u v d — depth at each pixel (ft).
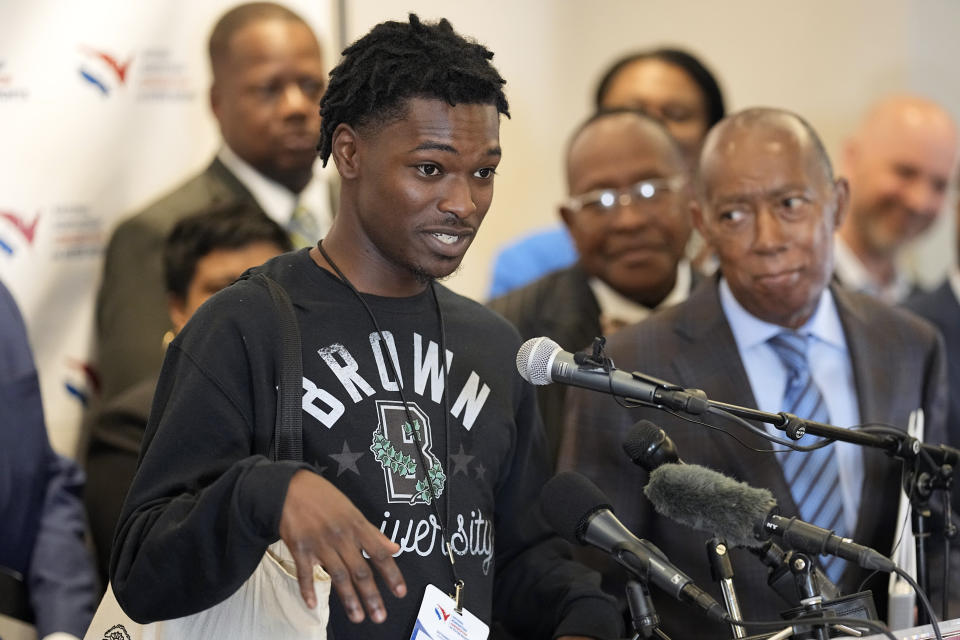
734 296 8.32
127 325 10.76
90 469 9.90
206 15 11.41
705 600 4.78
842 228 16.17
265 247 10.26
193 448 5.27
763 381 8.25
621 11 15.42
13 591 8.93
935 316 13.26
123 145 11.03
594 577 6.45
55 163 10.71
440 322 6.10
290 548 4.48
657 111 13.70
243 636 5.16
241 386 5.42
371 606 4.40
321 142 6.04
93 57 10.88
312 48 11.78
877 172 15.99
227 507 4.75
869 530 7.84
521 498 6.52
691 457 7.79
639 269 11.03
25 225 10.57
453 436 5.92
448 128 5.45
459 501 5.84
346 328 5.76
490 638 7.00
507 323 6.58
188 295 10.16
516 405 6.43
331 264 5.90
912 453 6.26
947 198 16.11
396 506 5.60
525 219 14.94
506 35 14.71
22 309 10.55
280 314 5.59
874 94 16.19
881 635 4.89
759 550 5.32
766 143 8.09
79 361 10.80
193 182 11.33
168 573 4.91
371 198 5.61
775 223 7.96
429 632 5.54
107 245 10.91
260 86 11.51
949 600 7.32
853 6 16.10
